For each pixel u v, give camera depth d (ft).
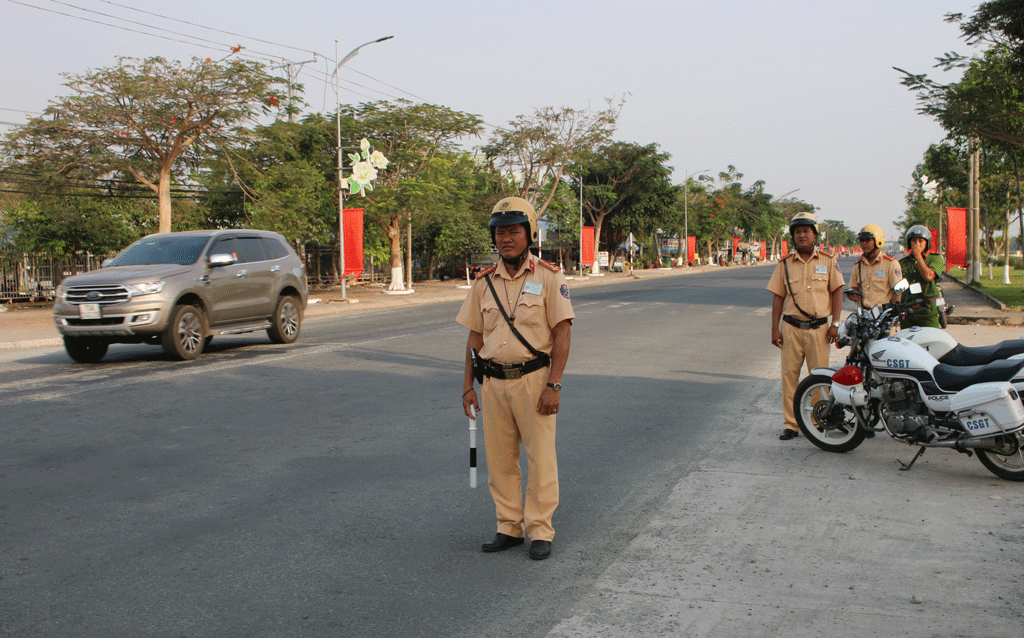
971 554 13.66
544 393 13.48
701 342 45.44
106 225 89.25
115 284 36.29
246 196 92.38
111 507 16.42
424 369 35.50
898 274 27.58
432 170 106.52
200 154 82.84
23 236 85.66
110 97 74.08
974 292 84.43
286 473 18.93
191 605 11.89
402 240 140.26
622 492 17.49
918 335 19.71
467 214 132.46
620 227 203.92
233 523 15.48
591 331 51.78
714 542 14.40
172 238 41.93
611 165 192.44
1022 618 11.27
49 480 18.30
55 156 74.84
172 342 37.45
